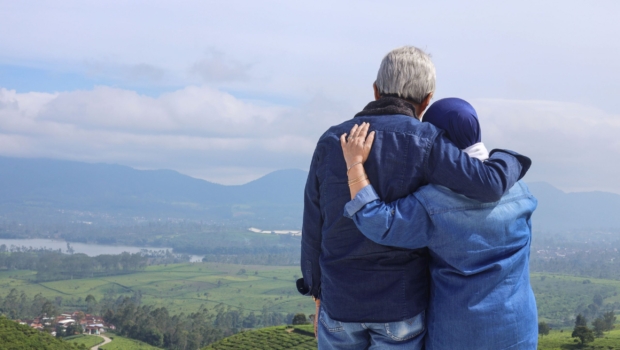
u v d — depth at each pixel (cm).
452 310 310
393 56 355
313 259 365
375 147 326
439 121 336
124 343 10831
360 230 318
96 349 10212
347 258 328
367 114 349
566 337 7862
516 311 308
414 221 309
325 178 341
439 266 320
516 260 313
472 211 309
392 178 321
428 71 352
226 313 16712
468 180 304
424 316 327
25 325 6375
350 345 342
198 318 14100
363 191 318
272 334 5891
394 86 351
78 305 18900
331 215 336
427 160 317
